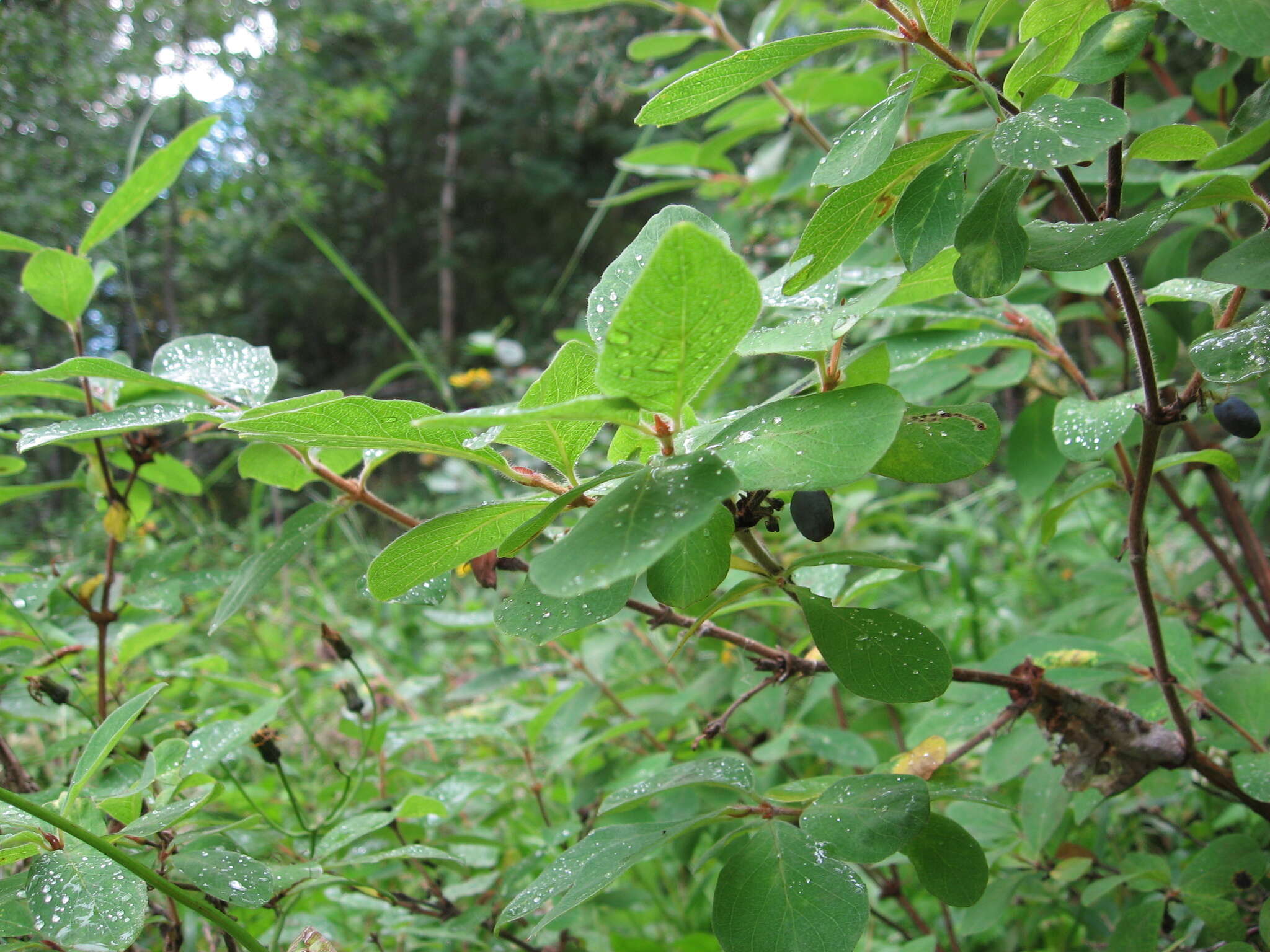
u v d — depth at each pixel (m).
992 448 0.22
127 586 0.42
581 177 3.72
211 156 1.90
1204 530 0.45
